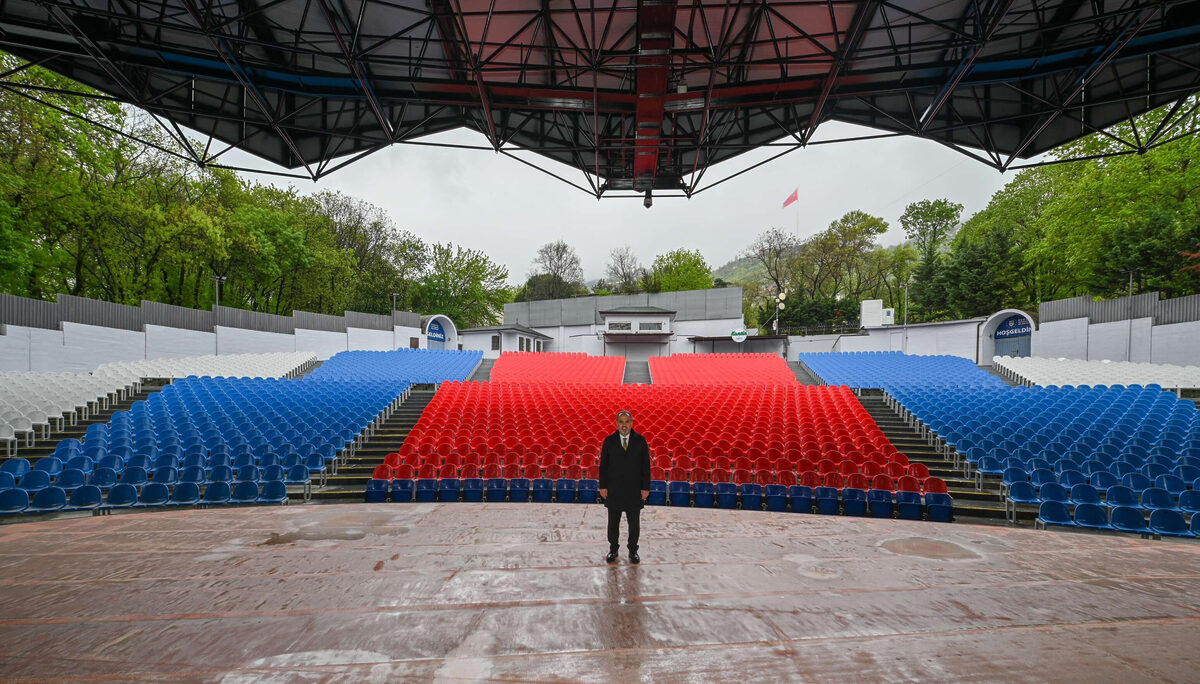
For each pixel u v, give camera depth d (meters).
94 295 28.98
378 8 9.63
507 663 3.01
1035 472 9.27
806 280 57.41
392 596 4.06
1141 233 25.20
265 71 10.41
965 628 3.49
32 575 4.57
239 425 12.78
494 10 9.67
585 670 2.94
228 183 34.38
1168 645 3.26
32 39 9.20
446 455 10.91
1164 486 8.34
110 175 27.39
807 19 9.86
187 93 11.16
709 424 14.06
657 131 11.73
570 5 9.54
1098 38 9.31
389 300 47.38
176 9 9.16
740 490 9.06
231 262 32.16
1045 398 15.41
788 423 13.72
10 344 16.12
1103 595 4.12
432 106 12.70
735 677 2.86
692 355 31.44
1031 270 36.91
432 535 5.89
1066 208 28.61
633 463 4.88
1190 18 8.79
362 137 12.04
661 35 8.79
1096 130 11.03
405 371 24.58
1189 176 24.50
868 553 5.27
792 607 3.83
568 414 15.23
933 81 10.70
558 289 70.31
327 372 23.22
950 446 12.43
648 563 4.88
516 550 5.30
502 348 40.34
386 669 2.95
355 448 13.17
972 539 5.87
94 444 10.46
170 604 3.91
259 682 2.82
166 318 21.84
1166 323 19.16
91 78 10.41
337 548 5.39
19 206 22.30
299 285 38.38
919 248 56.00
